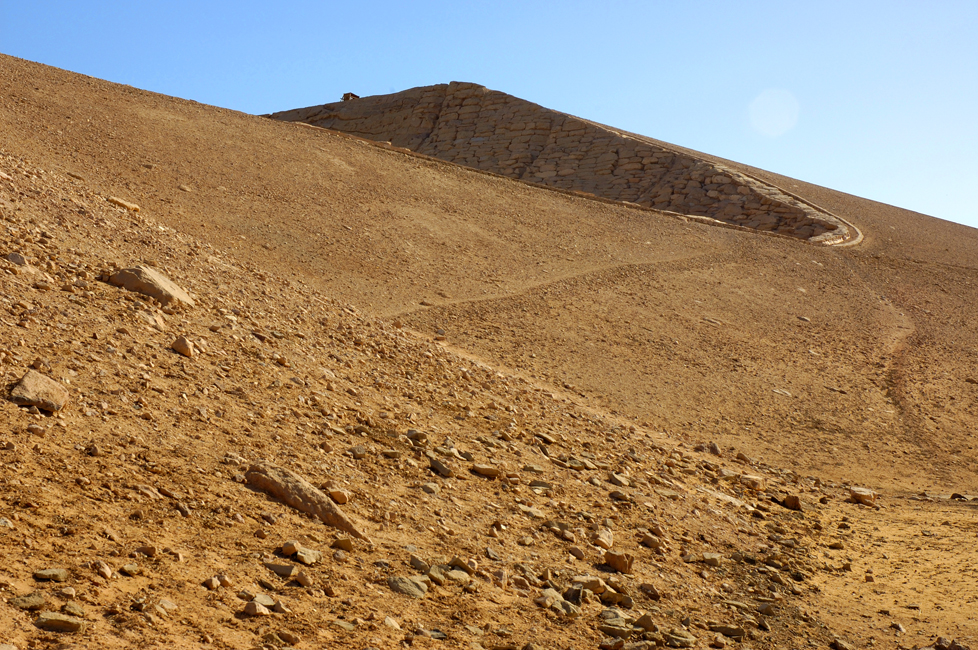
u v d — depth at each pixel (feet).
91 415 18.60
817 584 23.04
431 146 177.47
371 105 197.98
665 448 37.65
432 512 20.66
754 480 34.60
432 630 14.73
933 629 19.93
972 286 95.25
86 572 12.73
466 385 35.99
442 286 63.10
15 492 14.35
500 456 27.25
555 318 61.26
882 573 24.88
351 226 70.03
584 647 15.74
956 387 61.26
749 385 55.62
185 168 70.49
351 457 22.36
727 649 17.29
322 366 29.91
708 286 77.87
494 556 19.03
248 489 17.95
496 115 176.96
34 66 88.74
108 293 27.07
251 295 36.17
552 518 23.15
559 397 43.06
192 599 13.10
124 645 11.23
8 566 12.19
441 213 81.51
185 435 19.58
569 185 154.20
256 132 90.27
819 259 96.48
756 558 24.41
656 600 19.45
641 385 51.72
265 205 68.39
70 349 21.54
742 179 141.69
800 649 18.04
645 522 24.98
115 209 40.57
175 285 30.83
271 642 12.51
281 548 15.96
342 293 55.36
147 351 23.71
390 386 31.04
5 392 17.85
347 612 14.39
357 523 18.53
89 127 71.82
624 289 71.87
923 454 47.29
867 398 56.70
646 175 149.79
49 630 11.02
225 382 23.97
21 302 23.17
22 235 28.94
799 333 69.67
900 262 101.81
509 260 73.87
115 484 16.03
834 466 42.96
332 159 88.48
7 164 37.88
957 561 26.21
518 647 14.89
